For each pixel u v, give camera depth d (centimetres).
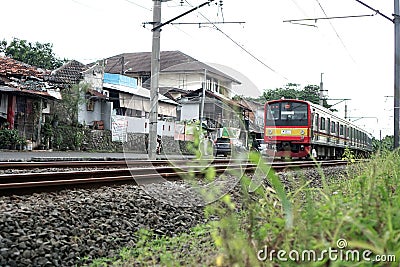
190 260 433
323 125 2488
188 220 752
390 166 564
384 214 308
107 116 3484
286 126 2248
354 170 926
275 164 1579
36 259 511
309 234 304
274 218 346
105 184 971
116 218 694
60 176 980
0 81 2612
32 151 2544
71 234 600
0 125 2562
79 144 2953
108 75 3828
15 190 783
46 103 2927
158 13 1733
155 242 607
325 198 361
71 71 3512
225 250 330
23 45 4688
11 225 567
